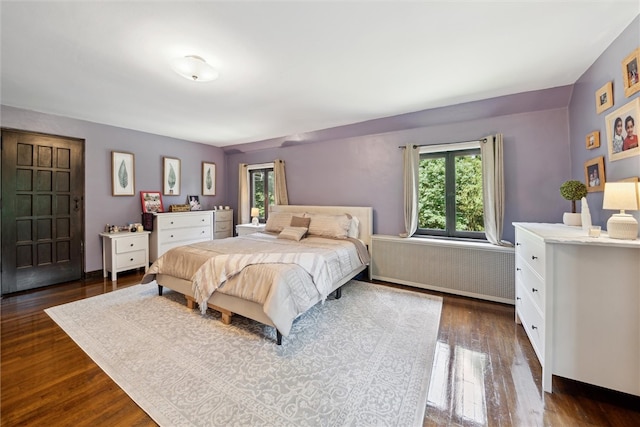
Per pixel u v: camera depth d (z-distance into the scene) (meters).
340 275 3.05
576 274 1.54
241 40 1.91
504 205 3.10
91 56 2.11
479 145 3.28
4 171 3.25
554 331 1.59
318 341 2.20
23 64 2.23
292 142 4.86
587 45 1.99
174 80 2.54
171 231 4.59
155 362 1.91
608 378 1.50
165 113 3.54
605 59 2.05
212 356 1.98
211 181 5.68
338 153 4.43
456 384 1.70
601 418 1.42
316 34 1.85
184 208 5.00
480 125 3.28
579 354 1.55
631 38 1.73
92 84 2.63
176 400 1.55
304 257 2.62
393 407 1.51
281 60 2.19
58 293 3.31
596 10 1.62
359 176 4.22
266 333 2.33
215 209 5.54
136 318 2.61
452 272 3.25
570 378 1.58
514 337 2.26
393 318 2.62
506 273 2.95
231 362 1.91
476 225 3.44
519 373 1.79
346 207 4.14
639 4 1.56
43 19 1.66
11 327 2.42
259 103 3.16
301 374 1.79
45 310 2.79
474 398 1.58
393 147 3.92
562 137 2.86
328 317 2.64
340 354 2.02
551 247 1.59
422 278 3.46
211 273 2.55
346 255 3.25
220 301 2.52
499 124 3.18
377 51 2.07
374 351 2.06
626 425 1.38
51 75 2.43
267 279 2.23
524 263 2.17
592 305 1.52
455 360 1.94
